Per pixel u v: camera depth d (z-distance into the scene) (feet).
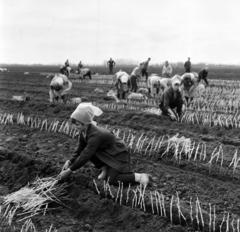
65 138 25.22
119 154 16.28
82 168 18.67
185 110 37.68
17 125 29.60
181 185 17.37
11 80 83.05
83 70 85.92
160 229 13.37
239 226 13.46
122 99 46.09
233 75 115.03
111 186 16.14
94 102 42.80
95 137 15.47
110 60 101.19
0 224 13.80
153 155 21.77
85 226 13.73
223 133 27.37
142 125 29.78
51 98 39.09
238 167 19.79
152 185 17.13
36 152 21.79
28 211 14.75
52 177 17.31
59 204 15.51
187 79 38.22
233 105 42.86
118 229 13.66
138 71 52.75
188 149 21.42
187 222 13.89
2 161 19.74
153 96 49.26
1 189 17.28
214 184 17.58
